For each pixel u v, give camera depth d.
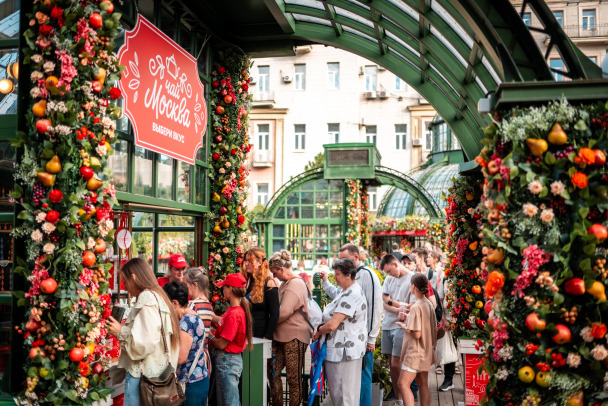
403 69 7.13
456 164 23.92
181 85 5.73
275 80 30.52
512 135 3.08
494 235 3.12
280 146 30.22
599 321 2.95
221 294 6.74
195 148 6.12
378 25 5.78
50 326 3.55
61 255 3.50
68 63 3.56
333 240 17.53
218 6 6.60
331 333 5.11
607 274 2.98
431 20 4.67
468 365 5.83
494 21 3.42
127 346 3.55
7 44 3.87
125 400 3.58
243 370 5.10
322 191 17.64
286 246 17.69
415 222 18.66
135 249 6.53
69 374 3.55
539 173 3.07
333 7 6.24
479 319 5.87
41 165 3.54
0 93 3.92
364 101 30.12
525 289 3.07
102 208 3.79
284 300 5.51
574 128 3.04
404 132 29.94
